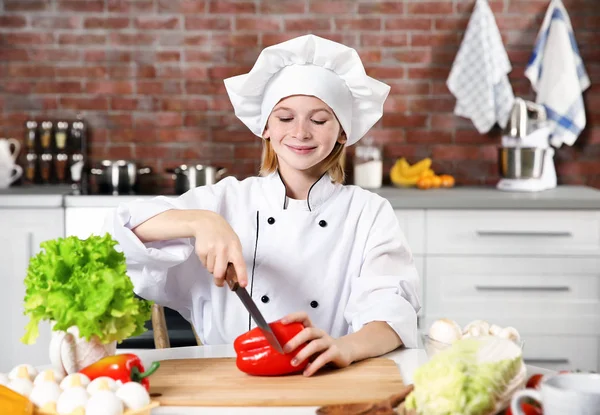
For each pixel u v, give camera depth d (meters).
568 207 3.25
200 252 1.40
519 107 3.52
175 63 3.80
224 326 1.72
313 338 1.30
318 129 1.62
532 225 3.26
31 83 3.79
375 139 3.85
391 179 3.81
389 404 1.09
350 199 1.74
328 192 1.73
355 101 1.72
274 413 1.13
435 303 3.28
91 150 3.83
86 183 3.75
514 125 3.53
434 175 3.72
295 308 1.68
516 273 3.27
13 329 3.26
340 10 3.78
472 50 3.71
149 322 3.12
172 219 1.48
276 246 1.69
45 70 3.79
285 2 3.77
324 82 1.61
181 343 3.17
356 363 1.37
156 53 3.80
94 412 1.01
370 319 1.51
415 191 3.53
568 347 3.29
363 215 1.73
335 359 1.31
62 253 1.21
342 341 1.37
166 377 1.27
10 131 3.81
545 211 3.26
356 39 3.79
